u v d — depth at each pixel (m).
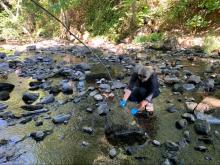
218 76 4.07
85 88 3.76
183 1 6.61
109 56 5.50
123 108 2.90
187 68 4.60
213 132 2.70
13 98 3.49
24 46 6.86
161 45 6.01
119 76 4.12
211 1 6.32
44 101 3.33
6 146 2.51
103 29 7.25
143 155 2.37
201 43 5.84
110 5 7.59
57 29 7.79
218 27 6.09
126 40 6.80
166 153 2.39
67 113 3.08
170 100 3.35
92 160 2.33
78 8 7.71
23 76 4.38
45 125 2.85
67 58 5.52
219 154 2.38
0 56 5.70
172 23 6.64
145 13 6.95
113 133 2.60
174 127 2.79
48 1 7.97
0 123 2.88
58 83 3.98
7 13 8.22
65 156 2.38
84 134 2.69
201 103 3.13
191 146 2.49
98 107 3.15
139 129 2.61
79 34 7.43
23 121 2.89
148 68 2.96
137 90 3.00
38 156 2.38
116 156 2.36
